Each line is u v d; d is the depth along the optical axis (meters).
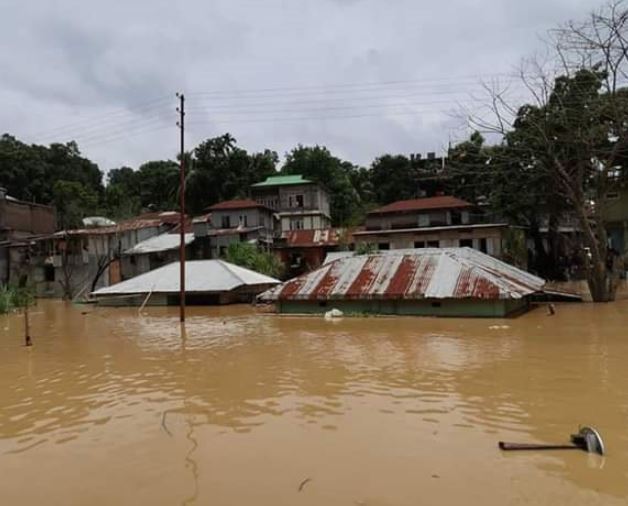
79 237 44.50
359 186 77.69
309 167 73.06
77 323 24.08
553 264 44.47
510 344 14.02
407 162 70.00
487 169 38.91
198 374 11.45
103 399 9.61
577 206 24.62
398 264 23.62
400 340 15.38
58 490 5.70
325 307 23.36
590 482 5.40
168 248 44.16
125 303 34.00
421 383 9.89
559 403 8.30
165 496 5.41
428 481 5.54
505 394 8.93
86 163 76.25
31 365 13.41
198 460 6.38
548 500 5.05
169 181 72.75
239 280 31.94
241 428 7.56
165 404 9.05
